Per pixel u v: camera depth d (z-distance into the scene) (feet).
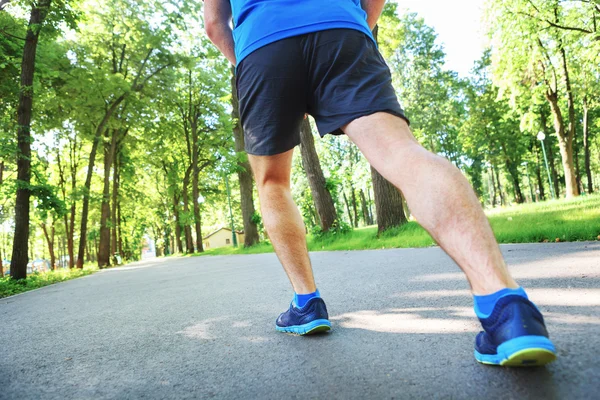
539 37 54.29
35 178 37.70
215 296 11.97
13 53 43.27
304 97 4.70
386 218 31.07
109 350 6.53
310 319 5.82
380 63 4.49
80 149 90.63
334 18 4.42
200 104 95.09
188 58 77.15
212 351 5.75
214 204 127.44
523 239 16.63
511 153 103.96
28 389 4.86
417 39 99.60
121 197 96.84
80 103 65.31
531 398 3.03
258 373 4.52
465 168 126.31
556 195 100.12
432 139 102.89
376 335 5.48
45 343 7.72
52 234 116.16
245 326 7.22
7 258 160.86
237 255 51.34
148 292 15.90
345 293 9.46
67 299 17.43
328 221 40.09
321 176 40.75
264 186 5.88
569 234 15.31
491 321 3.25
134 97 72.28
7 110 49.19
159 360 5.60
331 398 3.56
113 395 4.36
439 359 4.18
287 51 4.52
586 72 57.82
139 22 71.26
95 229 118.32
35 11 38.29
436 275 10.69
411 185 3.67
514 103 62.13
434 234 3.55
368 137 4.07
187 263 45.19
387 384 3.70
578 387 3.10
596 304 5.65
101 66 74.59
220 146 90.12
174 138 96.94
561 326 4.75
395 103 4.18
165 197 126.93
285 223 5.82
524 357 3.05
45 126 63.98
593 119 91.91
